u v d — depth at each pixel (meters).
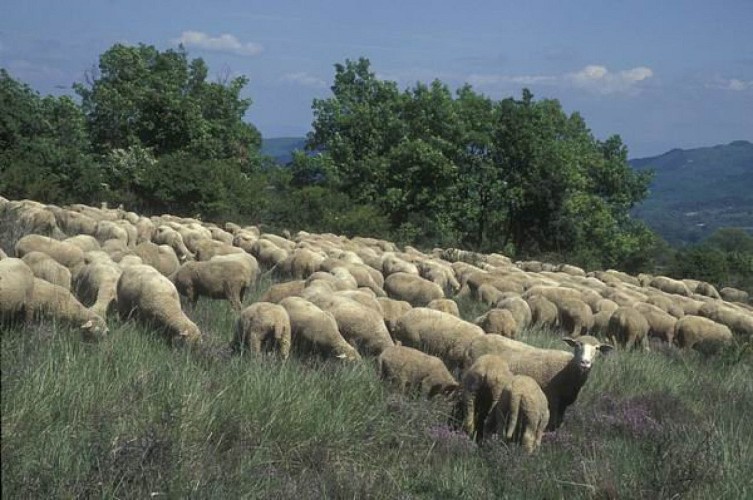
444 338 14.51
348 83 63.66
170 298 14.01
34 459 7.63
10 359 9.42
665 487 9.20
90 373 9.77
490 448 10.56
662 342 22.81
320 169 59.94
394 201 56.38
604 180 73.31
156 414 9.15
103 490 7.32
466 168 60.59
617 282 34.56
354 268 22.06
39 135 47.66
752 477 9.73
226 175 49.12
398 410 11.18
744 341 23.39
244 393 10.10
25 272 12.47
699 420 13.67
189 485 7.79
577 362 12.00
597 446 11.01
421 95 60.69
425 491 9.39
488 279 26.38
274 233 43.34
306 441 9.70
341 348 13.66
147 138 59.31
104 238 26.20
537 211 60.38
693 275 54.16
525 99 61.34
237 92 64.81
